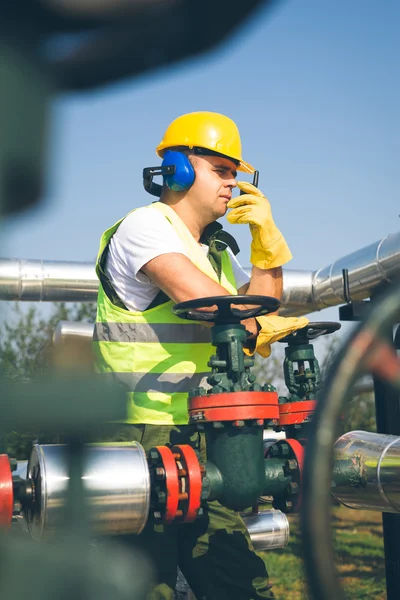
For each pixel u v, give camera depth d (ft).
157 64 0.93
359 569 14.78
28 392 1.20
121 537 6.05
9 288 11.15
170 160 7.05
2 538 1.46
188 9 0.88
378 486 6.08
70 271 11.46
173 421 6.50
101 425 1.29
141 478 5.12
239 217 7.04
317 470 1.84
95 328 6.84
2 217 1.00
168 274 6.27
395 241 10.00
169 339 6.57
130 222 6.58
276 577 15.02
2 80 0.95
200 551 6.47
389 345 1.83
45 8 0.92
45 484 4.67
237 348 5.50
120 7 0.90
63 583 1.40
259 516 8.31
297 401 6.91
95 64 0.94
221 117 7.27
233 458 5.44
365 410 17.44
